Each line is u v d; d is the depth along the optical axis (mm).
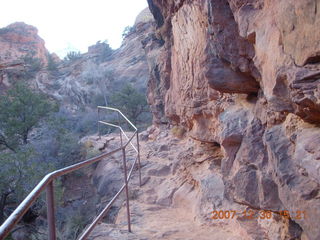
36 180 10195
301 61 2105
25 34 68312
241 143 3402
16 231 9133
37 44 68812
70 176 11133
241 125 3473
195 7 4824
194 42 5254
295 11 2102
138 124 21984
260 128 3213
